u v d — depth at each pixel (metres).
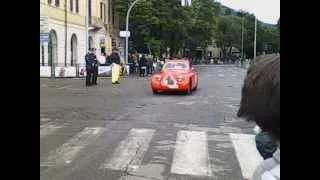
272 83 1.28
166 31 59.22
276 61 1.30
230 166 7.93
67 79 35.53
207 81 34.44
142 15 56.84
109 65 40.12
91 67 28.03
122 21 58.59
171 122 12.85
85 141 9.98
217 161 8.28
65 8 46.22
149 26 57.41
